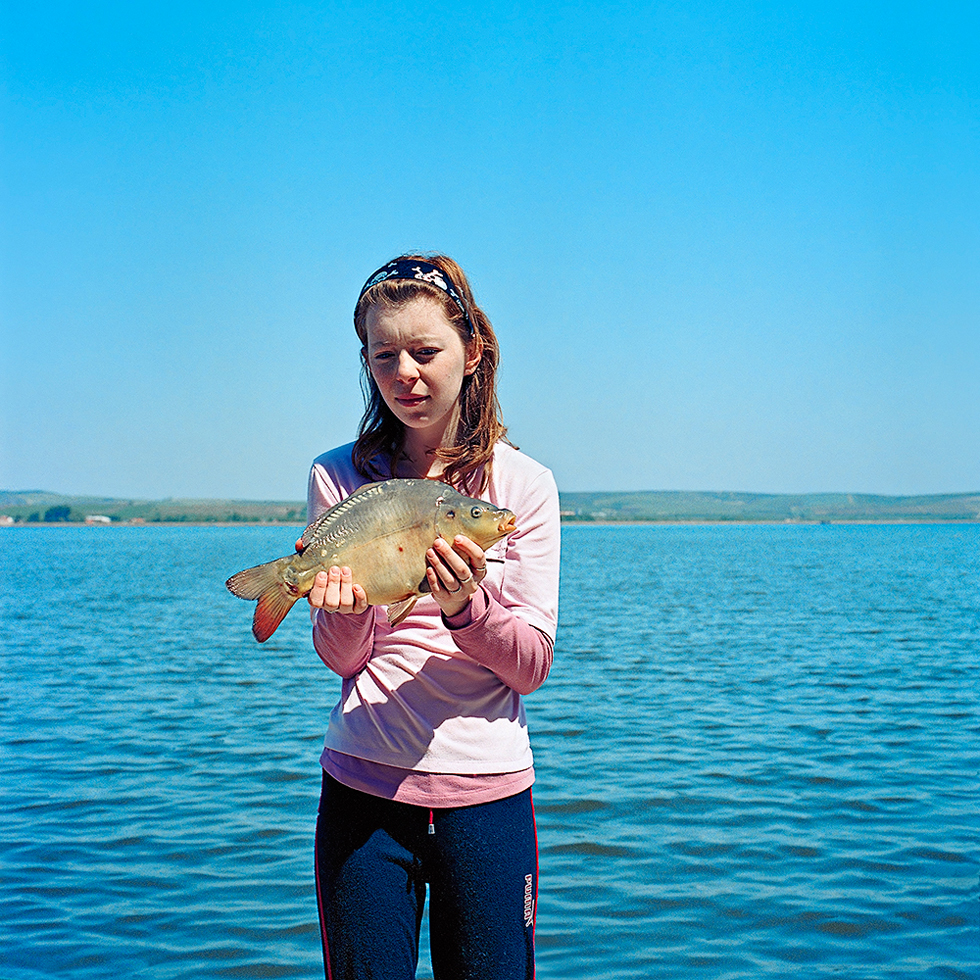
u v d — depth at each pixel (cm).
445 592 230
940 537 14062
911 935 569
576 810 816
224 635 2241
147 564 6078
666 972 528
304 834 758
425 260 267
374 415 286
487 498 272
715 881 656
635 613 2780
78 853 716
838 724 1176
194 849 725
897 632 2253
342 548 238
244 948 561
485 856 244
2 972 530
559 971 532
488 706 253
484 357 277
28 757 1013
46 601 3216
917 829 758
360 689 256
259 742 1084
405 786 246
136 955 552
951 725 1165
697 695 1394
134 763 986
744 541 11912
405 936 243
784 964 536
